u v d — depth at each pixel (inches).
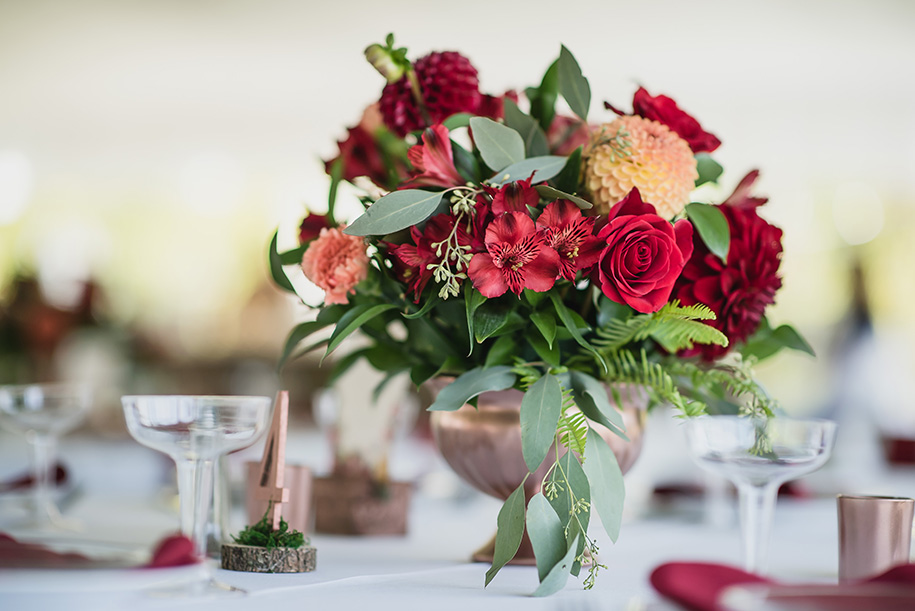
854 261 220.5
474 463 42.4
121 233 239.9
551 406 38.5
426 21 176.4
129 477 112.4
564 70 42.3
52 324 202.2
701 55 189.6
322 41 185.9
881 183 220.4
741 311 41.3
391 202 38.8
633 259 38.9
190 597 35.9
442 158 40.1
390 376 45.4
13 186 235.5
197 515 39.9
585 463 38.6
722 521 58.7
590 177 40.4
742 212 42.0
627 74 199.0
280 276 42.9
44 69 199.2
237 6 170.9
